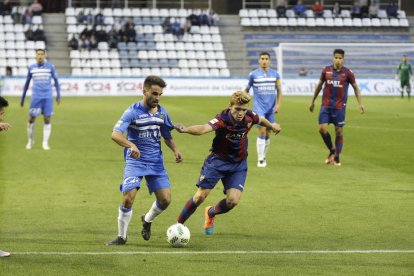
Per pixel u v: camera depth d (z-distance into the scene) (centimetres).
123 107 6216
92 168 3033
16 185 2616
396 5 9744
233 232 1888
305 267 1548
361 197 2398
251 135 4356
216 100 7038
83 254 1647
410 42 9188
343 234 1866
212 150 1791
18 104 6488
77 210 2172
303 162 3241
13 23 8656
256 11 9156
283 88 7794
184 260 1602
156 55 8650
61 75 8425
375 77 8306
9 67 7812
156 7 9569
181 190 2530
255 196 2414
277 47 8194
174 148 1761
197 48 8800
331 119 3142
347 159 3334
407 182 2705
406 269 1534
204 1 9569
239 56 8875
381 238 1822
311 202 2312
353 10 9269
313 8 9244
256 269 1531
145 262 1582
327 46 7975
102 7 9281
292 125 4775
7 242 1761
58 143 3903
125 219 1722
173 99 7181
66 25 8775
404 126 4706
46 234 1853
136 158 1655
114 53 8550
